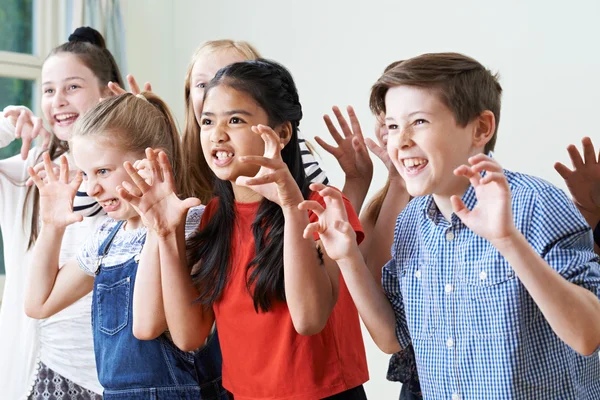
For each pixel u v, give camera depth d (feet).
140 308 4.34
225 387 4.31
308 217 3.85
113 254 4.72
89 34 6.63
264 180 3.54
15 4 10.53
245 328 4.12
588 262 3.33
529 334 3.46
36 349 5.72
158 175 4.15
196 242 4.40
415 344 3.87
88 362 5.60
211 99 4.00
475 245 3.58
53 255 4.85
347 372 4.22
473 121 3.57
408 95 3.47
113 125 4.51
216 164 4.01
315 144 9.70
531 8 7.37
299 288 3.78
